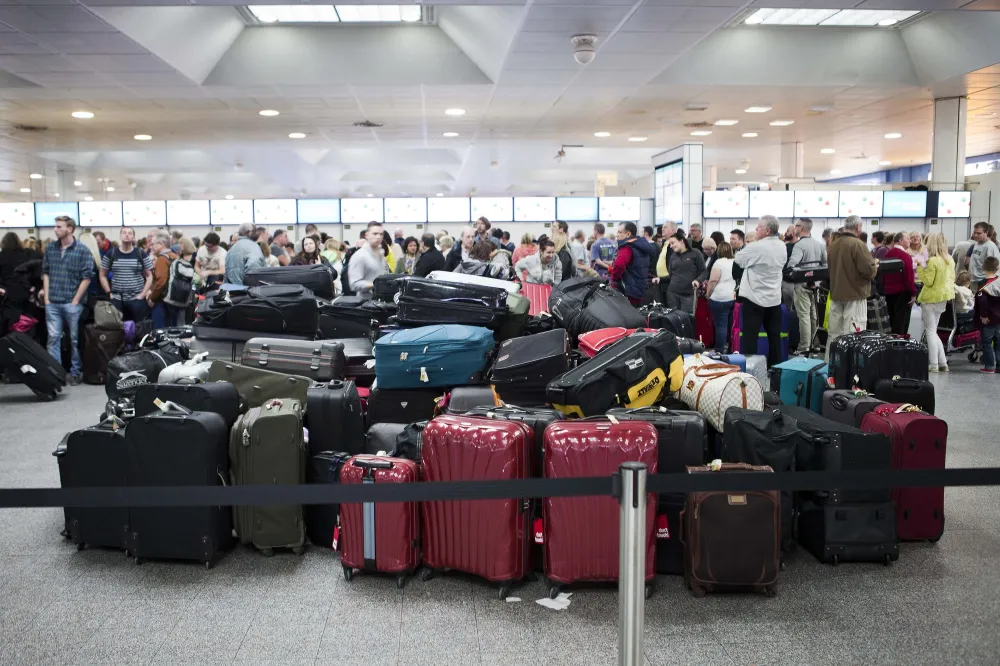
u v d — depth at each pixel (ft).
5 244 30.68
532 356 14.93
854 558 12.26
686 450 11.87
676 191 53.36
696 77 40.91
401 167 98.84
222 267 33.37
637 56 35.29
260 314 19.22
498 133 60.54
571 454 10.89
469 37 36.81
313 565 12.46
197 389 13.47
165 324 32.76
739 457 12.19
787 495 12.51
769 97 45.83
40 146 63.36
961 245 38.70
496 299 17.80
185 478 12.09
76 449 12.87
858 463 12.24
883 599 11.06
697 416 12.21
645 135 63.31
